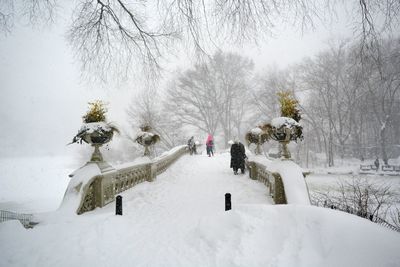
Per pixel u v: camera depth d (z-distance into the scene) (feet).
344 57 94.27
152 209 20.83
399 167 91.81
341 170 99.50
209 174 40.47
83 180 18.69
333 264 8.67
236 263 10.09
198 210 20.66
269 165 25.00
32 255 11.03
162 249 12.72
